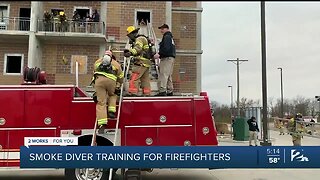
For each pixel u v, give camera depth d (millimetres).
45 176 9672
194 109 7688
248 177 9594
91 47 27766
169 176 9609
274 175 9953
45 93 7496
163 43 8492
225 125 31750
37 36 26547
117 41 27547
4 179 9188
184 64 29938
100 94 7141
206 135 7633
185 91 29688
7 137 7312
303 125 16719
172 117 7641
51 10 27922
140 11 27875
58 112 7480
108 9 27766
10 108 7387
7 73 27156
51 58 27484
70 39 27141
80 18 27797
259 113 21938
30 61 25875
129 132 7551
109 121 7488
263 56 16750
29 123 7395
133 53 7781
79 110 7520
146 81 8266
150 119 7609
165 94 8281
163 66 8461
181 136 7613
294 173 10328
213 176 9672
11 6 28031
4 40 27219
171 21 29438
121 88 7348
